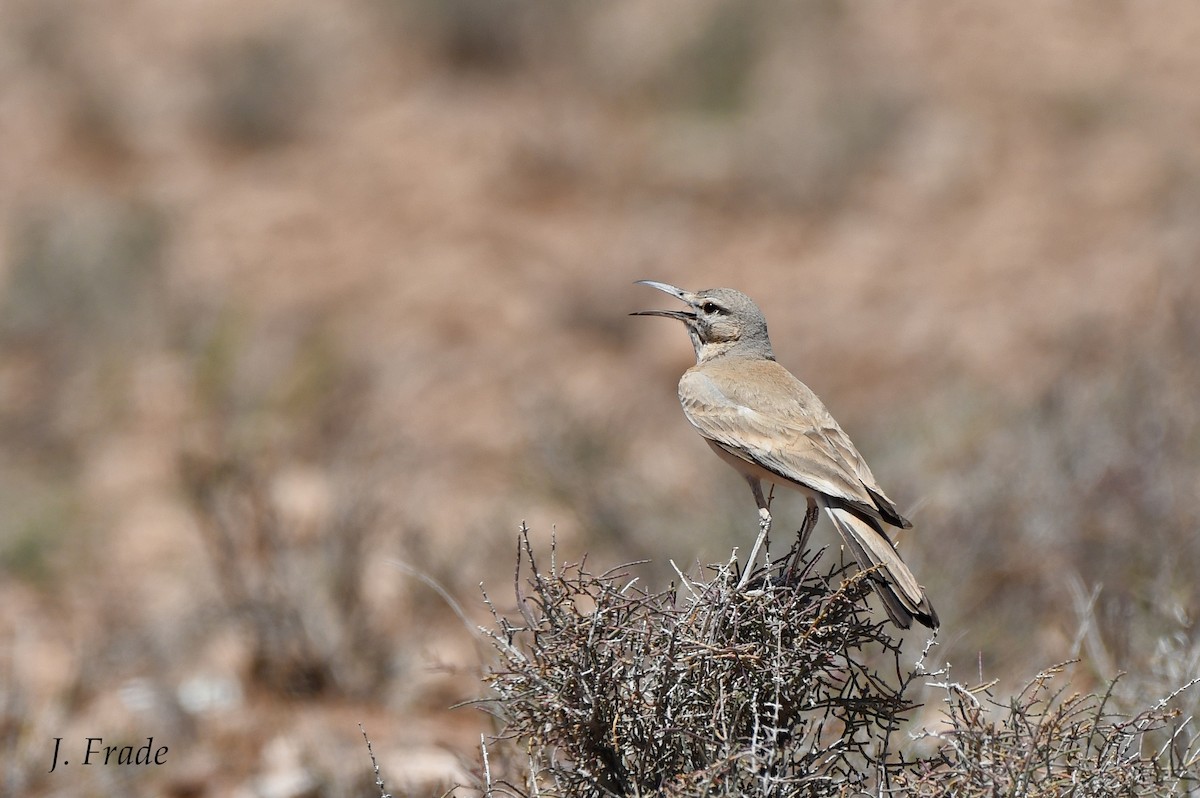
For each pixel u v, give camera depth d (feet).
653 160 105.29
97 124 112.16
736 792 24.77
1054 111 106.22
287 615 51.13
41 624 56.29
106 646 51.67
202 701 48.85
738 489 53.93
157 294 87.51
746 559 48.39
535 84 117.39
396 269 92.32
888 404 70.49
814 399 35.81
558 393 71.46
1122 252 85.05
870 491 33.22
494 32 118.52
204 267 92.84
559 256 94.02
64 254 89.30
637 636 26.68
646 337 86.33
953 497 49.24
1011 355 75.10
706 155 105.50
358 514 55.77
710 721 26.25
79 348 84.48
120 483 70.23
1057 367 65.05
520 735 26.50
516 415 73.51
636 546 53.47
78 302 87.25
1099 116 104.58
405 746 42.45
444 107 112.06
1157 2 118.32
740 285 91.66
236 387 76.84
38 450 75.92
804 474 33.60
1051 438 51.29
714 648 25.90
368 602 52.75
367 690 49.93
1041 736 25.31
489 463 70.13
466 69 119.03
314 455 68.95
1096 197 95.04
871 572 27.81
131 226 92.73
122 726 46.03
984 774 24.94
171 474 69.26
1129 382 55.01
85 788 41.39
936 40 116.47
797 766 26.58
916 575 44.24
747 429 34.99
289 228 97.71
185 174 107.04
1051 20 117.50
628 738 26.03
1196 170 94.79
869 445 59.62
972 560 45.44
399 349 83.25
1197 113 103.19
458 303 88.53
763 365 37.65
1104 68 110.73
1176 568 43.04
